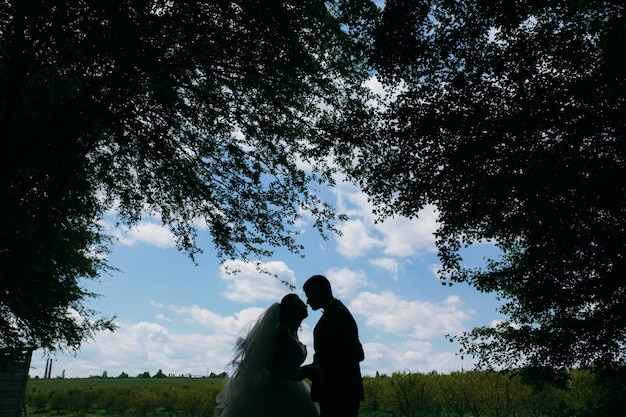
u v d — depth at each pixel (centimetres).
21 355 1270
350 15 1005
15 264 911
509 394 2231
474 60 1108
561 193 1049
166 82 850
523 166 1074
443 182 1103
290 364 396
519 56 1078
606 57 1046
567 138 1068
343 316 369
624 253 1038
